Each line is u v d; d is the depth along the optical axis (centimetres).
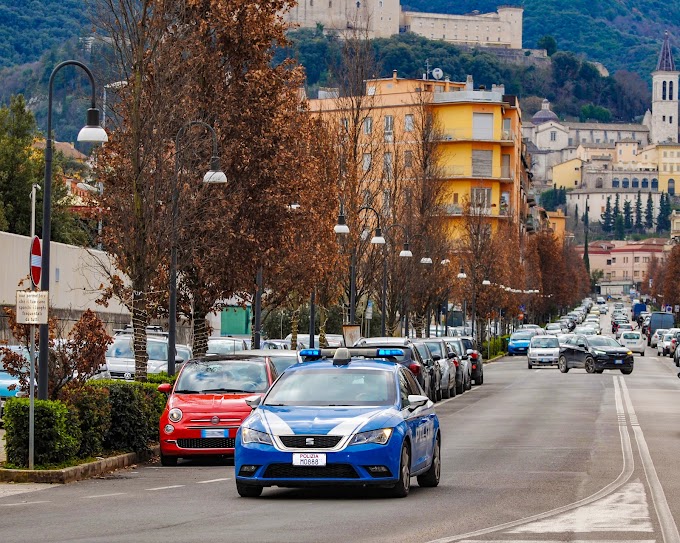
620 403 6888
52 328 3744
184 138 4950
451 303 19112
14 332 3684
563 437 4591
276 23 5609
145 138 4781
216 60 5409
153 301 5566
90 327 3731
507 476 3222
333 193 7800
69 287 7781
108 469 3566
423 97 12644
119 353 6112
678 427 5091
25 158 10956
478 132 19988
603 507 2527
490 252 16900
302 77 5669
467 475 3256
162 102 4819
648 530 2170
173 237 4744
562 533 2136
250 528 2231
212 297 5662
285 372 2934
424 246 11588
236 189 5431
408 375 3058
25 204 10862
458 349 8806
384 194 10950
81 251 7975
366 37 9612
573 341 11862
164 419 3756
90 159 5153
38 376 3500
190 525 2288
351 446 2628
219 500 2730
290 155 5566
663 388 8688
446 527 2231
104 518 2414
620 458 3716
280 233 5638
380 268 10312
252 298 7075
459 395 8175
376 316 12788
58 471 3228
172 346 4850
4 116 11212
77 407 3584
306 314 12888
